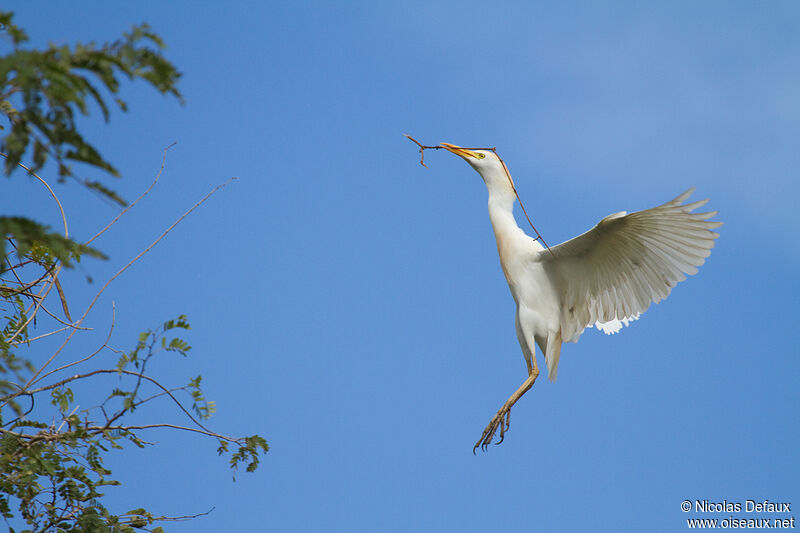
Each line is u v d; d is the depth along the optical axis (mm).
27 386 8539
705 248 12672
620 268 13398
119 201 5750
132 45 5492
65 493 9375
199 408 9039
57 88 5262
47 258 10141
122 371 8500
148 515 9859
